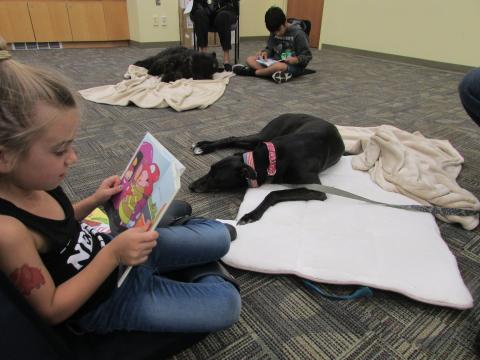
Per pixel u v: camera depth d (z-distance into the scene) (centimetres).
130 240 68
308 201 150
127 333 82
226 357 91
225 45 417
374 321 102
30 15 497
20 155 56
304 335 98
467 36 403
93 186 166
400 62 476
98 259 68
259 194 156
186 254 95
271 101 301
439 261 117
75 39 534
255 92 327
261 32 652
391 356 92
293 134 173
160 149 87
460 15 403
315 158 164
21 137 55
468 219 142
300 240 126
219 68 405
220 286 88
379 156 184
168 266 95
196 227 101
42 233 64
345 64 461
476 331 99
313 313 104
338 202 151
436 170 173
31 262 59
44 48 523
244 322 101
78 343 80
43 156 58
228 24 407
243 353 92
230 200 159
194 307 82
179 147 210
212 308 84
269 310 105
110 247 69
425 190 154
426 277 111
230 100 302
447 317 104
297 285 114
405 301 109
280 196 149
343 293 111
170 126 242
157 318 80
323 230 131
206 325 84
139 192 85
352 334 98
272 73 370
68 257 70
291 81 370
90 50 524
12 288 50
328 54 532
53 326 69
